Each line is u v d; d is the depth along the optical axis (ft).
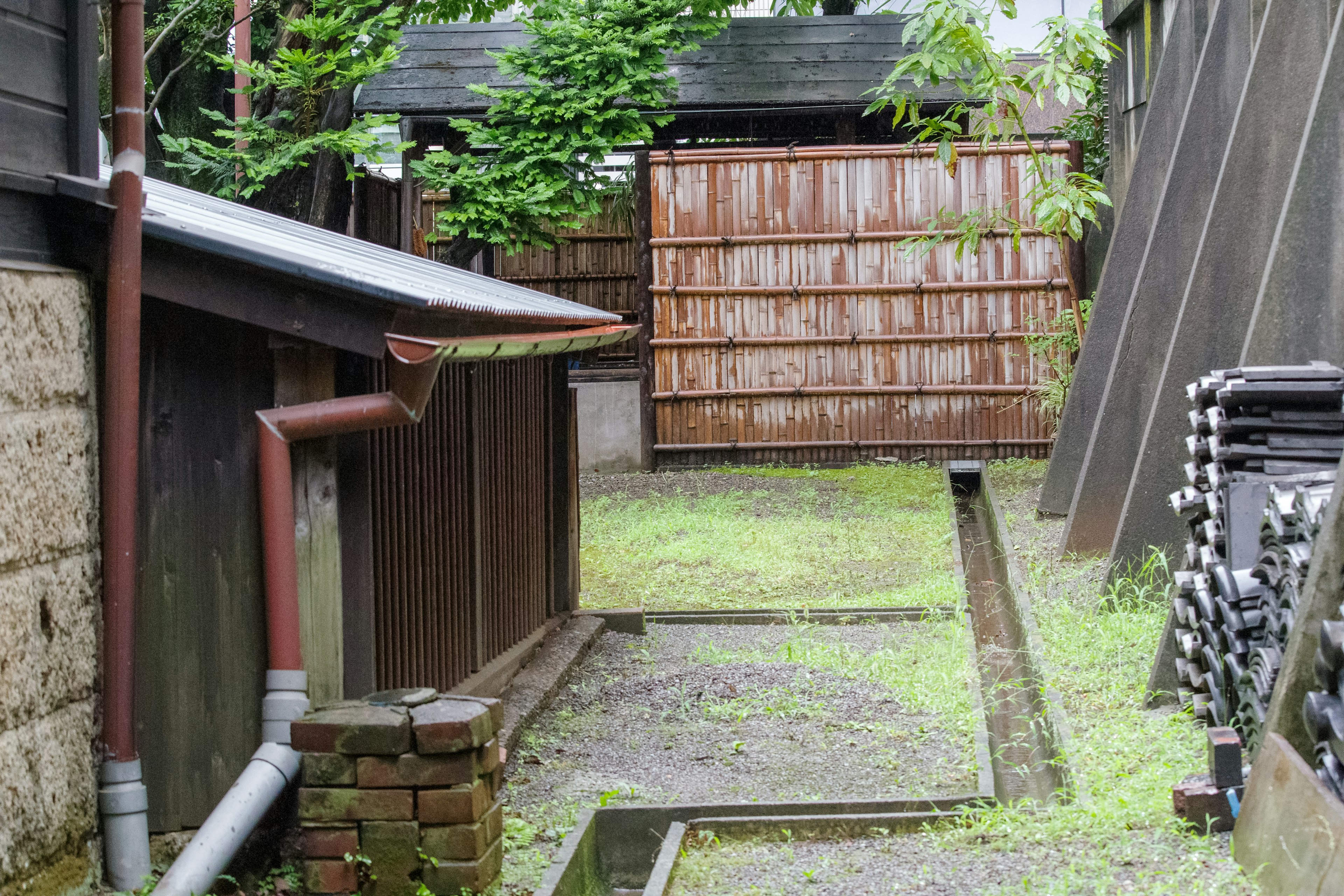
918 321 50.47
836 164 50.19
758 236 50.49
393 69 54.80
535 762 18.40
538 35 48.24
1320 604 12.64
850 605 28.91
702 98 54.08
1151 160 33.27
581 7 48.32
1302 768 11.41
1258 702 14.33
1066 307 49.85
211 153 41.81
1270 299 19.16
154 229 13.52
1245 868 11.89
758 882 13.65
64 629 12.89
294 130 42.70
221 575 14.33
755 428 51.49
